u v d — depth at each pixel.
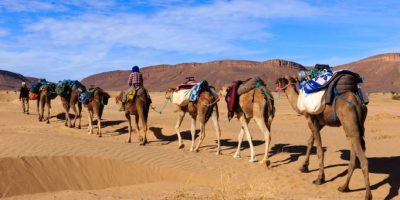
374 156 15.64
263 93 14.45
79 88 24.06
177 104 17.92
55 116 31.17
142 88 18.95
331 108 11.20
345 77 11.10
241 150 17.53
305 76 13.01
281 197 10.76
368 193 10.15
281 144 18.75
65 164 12.41
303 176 13.12
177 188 12.05
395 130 25.34
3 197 10.63
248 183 11.84
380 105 51.81
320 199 10.62
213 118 16.77
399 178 12.30
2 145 13.25
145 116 18.88
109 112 35.81
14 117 30.00
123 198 10.49
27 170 11.62
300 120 31.91
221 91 16.45
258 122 14.48
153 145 19.14
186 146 18.83
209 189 11.83
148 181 13.16
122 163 13.24
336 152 16.22
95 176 12.55
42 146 13.56
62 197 10.67
